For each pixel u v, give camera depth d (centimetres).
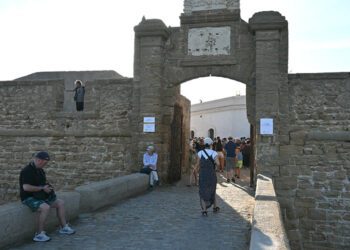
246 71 1434
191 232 761
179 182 1617
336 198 1312
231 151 1672
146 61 1499
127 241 691
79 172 1572
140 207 1027
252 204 1098
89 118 1580
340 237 1299
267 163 1341
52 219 772
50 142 1611
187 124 2106
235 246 664
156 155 1433
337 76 1338
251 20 1384
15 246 646
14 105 1656
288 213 1325
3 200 1639
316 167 1333
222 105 3591
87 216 903
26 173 695
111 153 1544
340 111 1330
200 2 1491
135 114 1510
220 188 1450
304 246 1318
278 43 1372
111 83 1562
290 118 1365
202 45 1479
